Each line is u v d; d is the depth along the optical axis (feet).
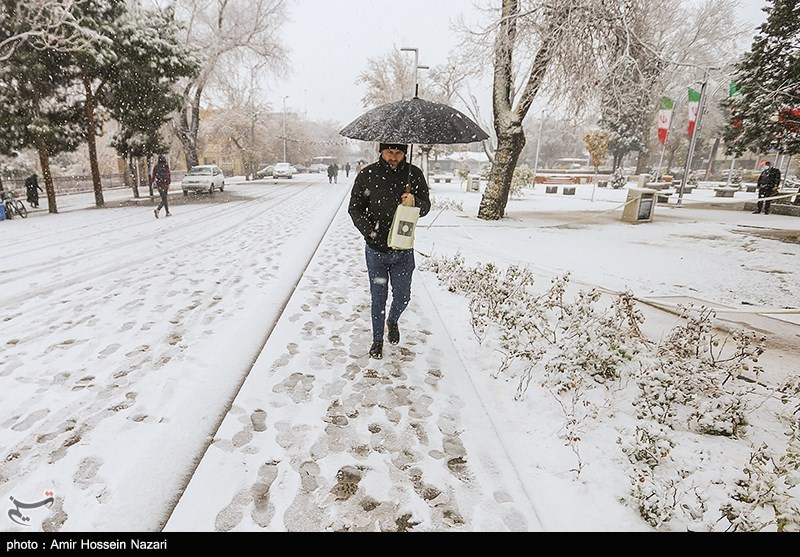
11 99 45.68
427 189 12.03
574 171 199.62
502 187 42.86
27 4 42.60
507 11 38.27
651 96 41.96
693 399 9.48
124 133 62.18
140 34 52.39
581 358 11.19
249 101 141.38
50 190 49.01
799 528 6.29
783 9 47.32
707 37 57.36
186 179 74.43
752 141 53.78
